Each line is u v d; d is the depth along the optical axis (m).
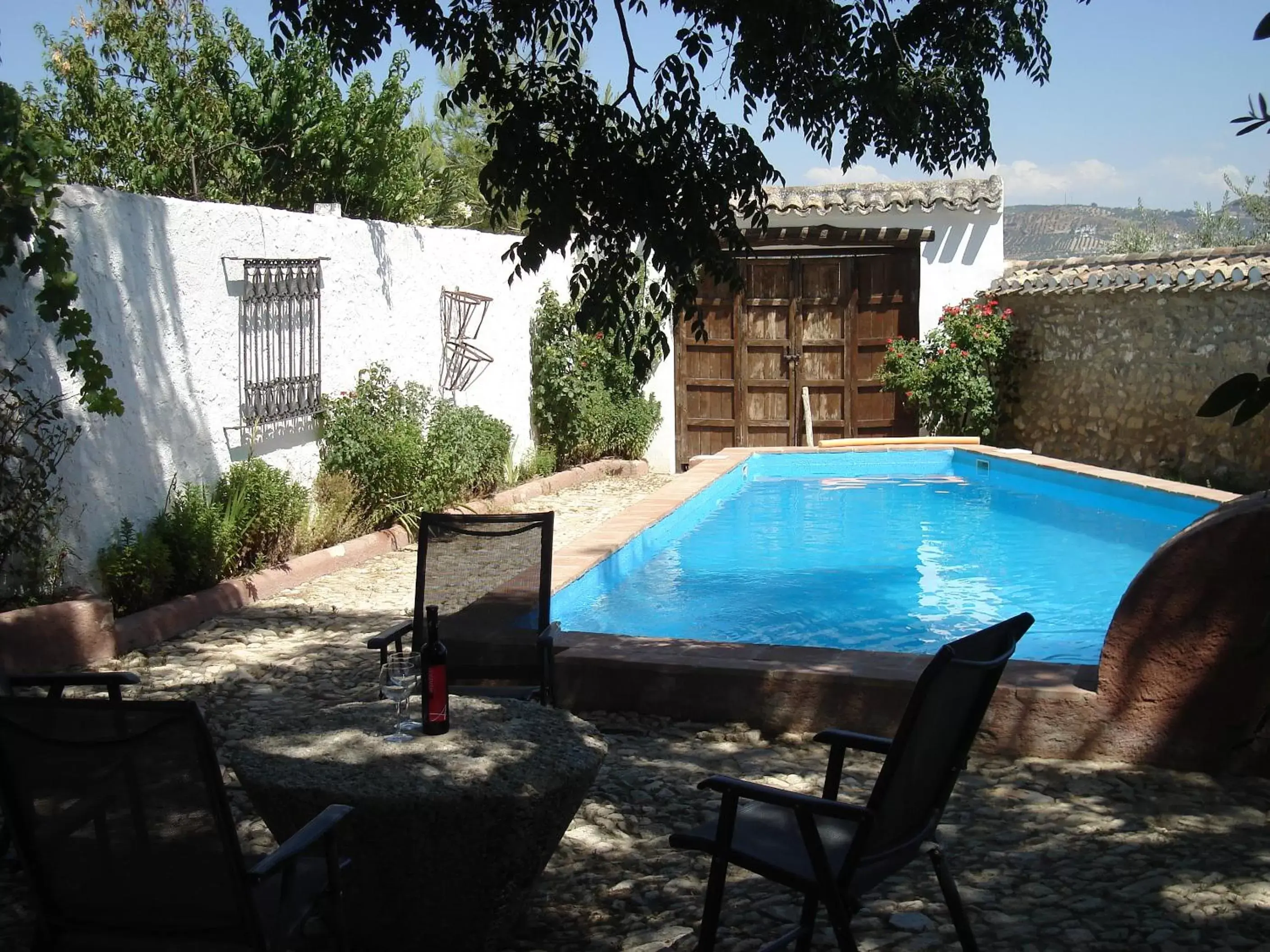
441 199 17.22
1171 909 3.28
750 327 15.21
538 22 5.52
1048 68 6.55
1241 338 11.00
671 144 4.86
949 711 2.77
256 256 8.40
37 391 6.34
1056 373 13.90
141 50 13.59
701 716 5.11
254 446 8.38
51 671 5.93
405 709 3.54
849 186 14.88
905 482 12.88
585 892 3.55
